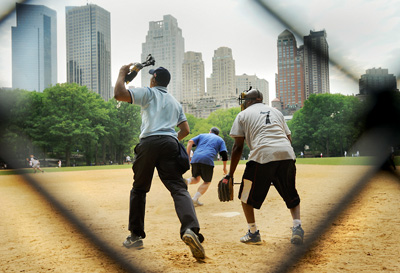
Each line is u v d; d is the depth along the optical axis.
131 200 2.65
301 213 3.97
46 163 32.34
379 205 4.23
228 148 57.75
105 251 2.50
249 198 2.72
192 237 2.15
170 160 2.57
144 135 2.59
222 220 3.80
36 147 27.75
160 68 2.84
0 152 17.44
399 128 4.05
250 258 2.24
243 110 3.16
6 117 15.96
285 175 2.72
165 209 4.74
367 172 7.14
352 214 3.70
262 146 2.73
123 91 2.54
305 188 6.67
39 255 2.43
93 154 46.31
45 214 4.41
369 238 2.67
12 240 2.93
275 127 2.82
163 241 2.83
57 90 30.47
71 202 5.68
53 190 7.88
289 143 2.83
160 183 9.59
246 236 2.73
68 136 31.81
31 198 6.39
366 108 3.97
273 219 3.72
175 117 2.74
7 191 8.02
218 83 164.00
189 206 2.40
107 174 15.68
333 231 2.93
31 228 3.46
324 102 43.09
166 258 2.28
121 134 47.47
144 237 2.69
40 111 28.50
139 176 2.64
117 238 2.98
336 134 41.56
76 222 3.77
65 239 2.95
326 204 4.49
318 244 2.54
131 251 2.50
